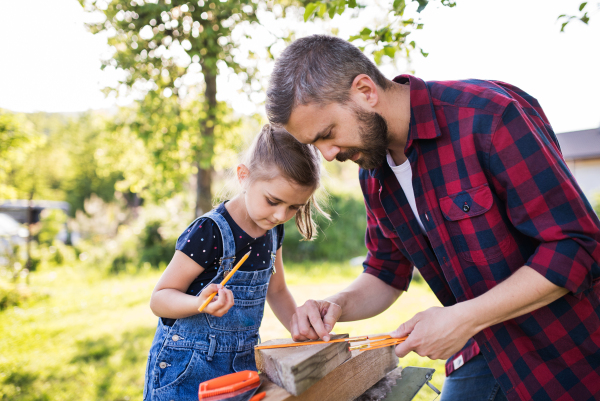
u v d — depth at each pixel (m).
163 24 4.65
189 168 5.96
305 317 1.09
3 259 8.04
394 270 1.55
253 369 1.41
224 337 1.36
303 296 5.30
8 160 8.90
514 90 1.23
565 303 1.08
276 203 1.33
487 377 1.34
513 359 1.14
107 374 3.36
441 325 0.99
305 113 1.10
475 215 1.09
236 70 4.67
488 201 1.08
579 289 0.97
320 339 1.04
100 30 4.79
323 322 1.11
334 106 1.08
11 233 8.81
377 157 1.19
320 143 1.15
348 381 1.03
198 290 1.35
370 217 1.57
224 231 1.36
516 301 0.97
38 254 9.23
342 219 8.68
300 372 0.87
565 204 0.97
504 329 1.15
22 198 18.12
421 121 1.12
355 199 9.03
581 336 1.08
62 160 26.09
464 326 0.98
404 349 1.03
